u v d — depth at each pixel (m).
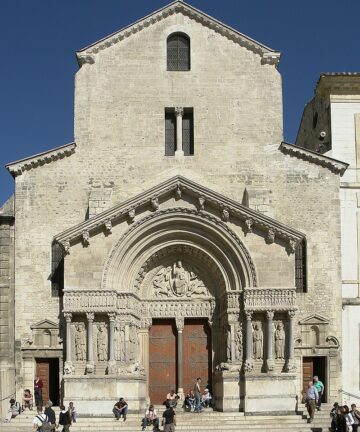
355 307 46.84
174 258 46.69
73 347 43.50
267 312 43.38
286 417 41.75
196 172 47.25
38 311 45.62
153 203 44.12
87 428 40.50
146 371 45.91
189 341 46.62
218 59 48.31
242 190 47.06
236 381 43.41
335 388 45.03
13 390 44.88
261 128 47.66
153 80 48.00
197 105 47.84
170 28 48.59
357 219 48.81
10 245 46.59
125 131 47.53
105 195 45.78
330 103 50.75
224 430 39.34
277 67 48.50
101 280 43.59
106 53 48.28
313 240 46.44
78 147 47.34
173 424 37.41
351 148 50.28
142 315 46.31
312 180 47.03
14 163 46.72
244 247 43.94
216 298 46.44
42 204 46.72
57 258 46.28
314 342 45.53
